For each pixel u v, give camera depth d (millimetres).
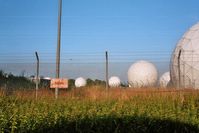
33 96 13742
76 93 15867
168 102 12734
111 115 9477
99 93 14742
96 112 9891
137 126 9234
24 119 8578
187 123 9945
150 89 15711
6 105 11102
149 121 9562
